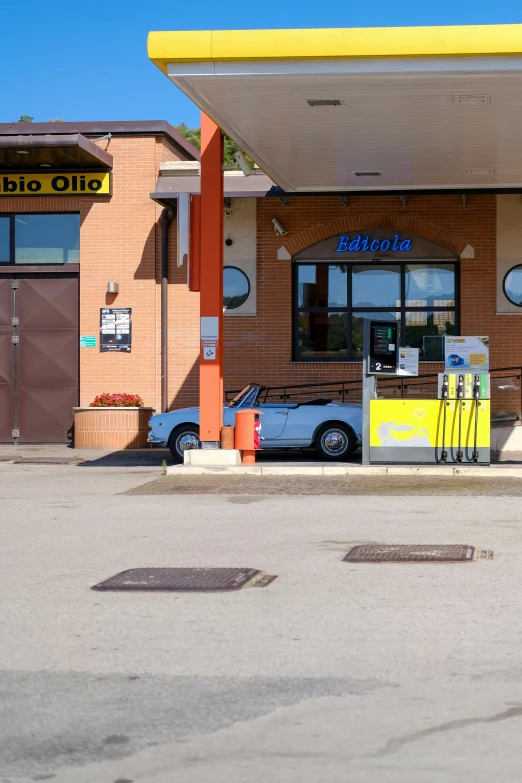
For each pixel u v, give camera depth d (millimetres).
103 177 21391
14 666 5605
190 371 21297
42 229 21750
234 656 5719
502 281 20500
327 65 12258
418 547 8961
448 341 15352
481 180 18547
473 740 4418
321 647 5867
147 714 4797
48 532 10266
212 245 15836
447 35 11922
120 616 6684
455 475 14906
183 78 12523
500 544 9148
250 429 15906
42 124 21375
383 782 3984
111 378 21453
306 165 17312
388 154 16391
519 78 12305
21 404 21797
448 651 5754
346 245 20891
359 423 17391
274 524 10539
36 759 4285
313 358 21141
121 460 18406
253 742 4434
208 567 8234
